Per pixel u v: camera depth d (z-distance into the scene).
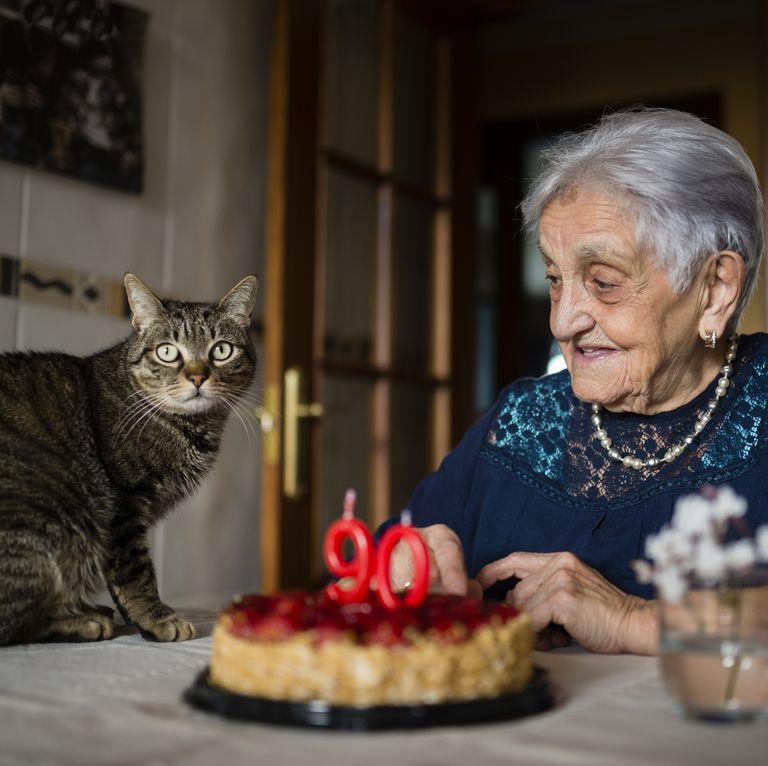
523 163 4.99
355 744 0.62
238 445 2.75
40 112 2.18
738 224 1.19
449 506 1.42
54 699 0.76
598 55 4.84
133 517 1.42
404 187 3.10
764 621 0.67
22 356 1.51
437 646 0.67
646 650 0.97
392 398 3.04
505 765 0.58
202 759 0.59
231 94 2.75
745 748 0.61
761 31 3.19
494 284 4.99
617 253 1.16
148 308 1.74
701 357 1.28
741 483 1.24
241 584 2.76
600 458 1.32
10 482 1.27
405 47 3.17
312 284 2.73
